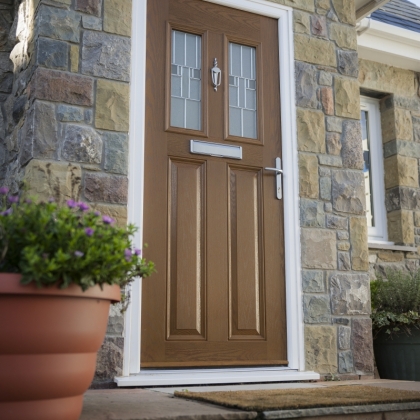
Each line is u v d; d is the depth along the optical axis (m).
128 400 2.66
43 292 1.89
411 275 4.80
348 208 4.11
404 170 5.62
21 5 3.77
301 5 4.24
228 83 3.95
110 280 2.05
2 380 1.87
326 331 3.88
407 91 5.84
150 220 3.54
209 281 3.65
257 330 3.75
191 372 3.44
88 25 3.48
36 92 3.27
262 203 3.90
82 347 2.01
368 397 2.74
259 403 2.48
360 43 5.46
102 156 3.38
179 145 3.71
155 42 3.75
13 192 3.51
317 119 4.13
